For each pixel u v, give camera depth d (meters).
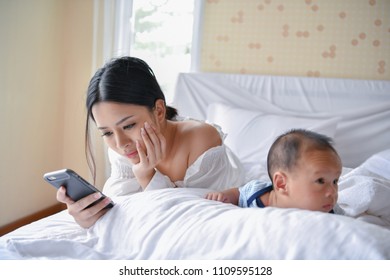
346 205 1.08
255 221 0.73
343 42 2.49
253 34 2.60
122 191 1.28
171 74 2.76
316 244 0.65
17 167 2.30
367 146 2.35
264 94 2.52
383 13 2.43
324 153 0.93
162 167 1.24
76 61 2.72
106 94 1.00
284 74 2.58
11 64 2.17
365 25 2.45
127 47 2.58
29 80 2.35
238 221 0.74
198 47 2.68
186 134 1.24
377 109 2.35
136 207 0.90
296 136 0.98
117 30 2.57
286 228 0.69
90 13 2.67
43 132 2.54
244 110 2.33
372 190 1.04
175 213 0.82
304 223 0.69
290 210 0.76
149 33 2.75
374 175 1.35
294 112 2.45
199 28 2.66
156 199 0.90
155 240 0.79
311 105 2.46
